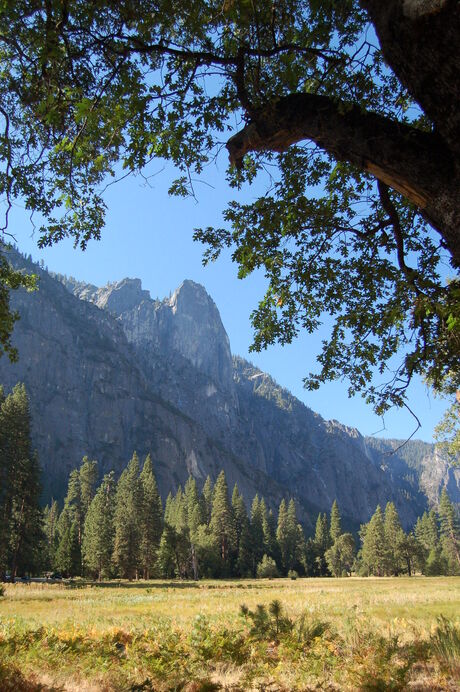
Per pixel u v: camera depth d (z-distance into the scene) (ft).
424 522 456.45
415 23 9.46
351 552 359.87
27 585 140.56
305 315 23.68
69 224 21.50
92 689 21.08
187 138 17.07
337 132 12.67
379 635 30.81
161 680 22.54
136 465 358.23
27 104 18.88
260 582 234.38
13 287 28.04
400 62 10.43
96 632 37.22
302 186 22.07
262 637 33.09
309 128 13.29
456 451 71.61
